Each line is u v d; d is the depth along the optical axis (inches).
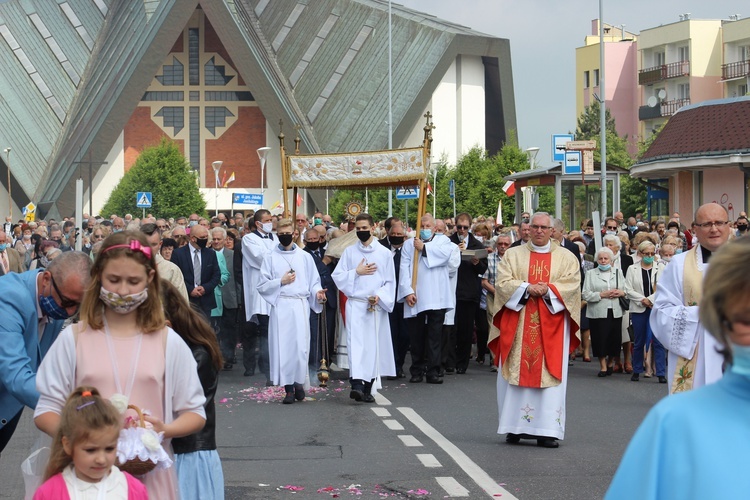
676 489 121.1
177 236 818.8
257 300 741.9
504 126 3838.6
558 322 487.8
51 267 257.9
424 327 758.5
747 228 1023.0
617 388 711.7
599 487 393.4
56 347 225.6
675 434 122.5
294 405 630.5
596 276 778.8
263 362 738.8
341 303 684.7
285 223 637.9
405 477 416.2
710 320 123.8
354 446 488.4
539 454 466.6
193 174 3341.5
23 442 497.7
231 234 876.0
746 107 1612.9
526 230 824.9
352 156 839.7
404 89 3599.9
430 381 745.0
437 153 3786.9
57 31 3882.9
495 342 497.0
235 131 3895.2
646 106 3737.7
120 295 221.6
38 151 3644.2
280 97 3543.3
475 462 446.9
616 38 4451.3
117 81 3511.3
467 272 803.4
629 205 3029.0
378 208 2719.0
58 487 203.2
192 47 3890.3
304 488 396.5
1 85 3735.2
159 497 224.1
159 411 227.5
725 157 1572.3
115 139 3459.6
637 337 755.4
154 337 227.9
